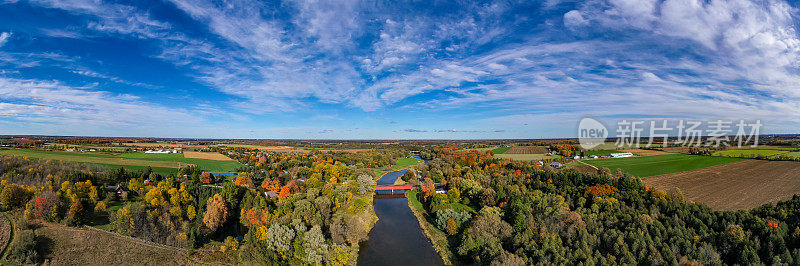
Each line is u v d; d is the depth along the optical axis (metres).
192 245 82.88
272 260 76.19
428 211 122.69
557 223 82.75
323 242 78.62
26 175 123.81
